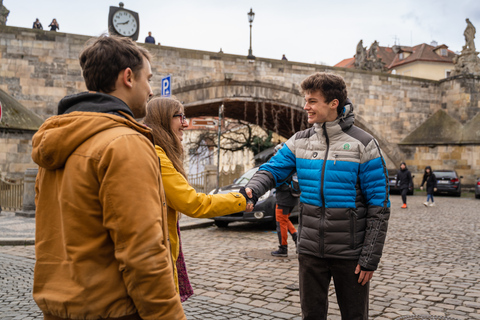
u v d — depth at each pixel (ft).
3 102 62.34
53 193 4.97
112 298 4.60
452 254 23.72
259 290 16.17
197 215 7.12
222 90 82.07
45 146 4.67
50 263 4.86
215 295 15.51
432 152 99.66
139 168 4.60
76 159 4.65
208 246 25.93
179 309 4.68
